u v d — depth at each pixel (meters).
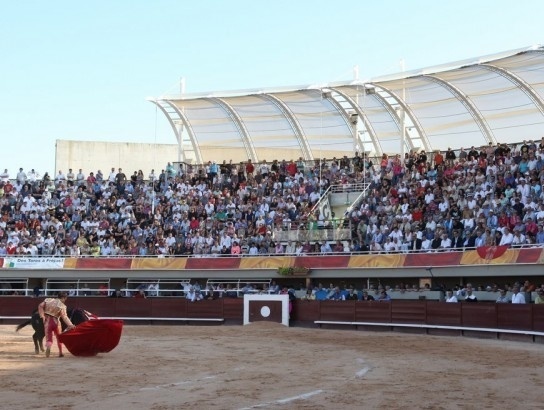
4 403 12.66
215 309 36.91
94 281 39.91
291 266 36.19
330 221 37.84
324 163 43.53
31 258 39.78
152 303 37.75
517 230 29.25
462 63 36.19
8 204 43.88
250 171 43.94
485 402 12.69
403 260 32.88
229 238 39.25
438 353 21.91
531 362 19.23
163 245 40.22
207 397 13.23
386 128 45.41
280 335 29.48
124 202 43.84
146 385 14.84
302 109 45.69
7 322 38.22
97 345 20.59
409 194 36.94
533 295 27.72
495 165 35.22
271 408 12.05
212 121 47.91
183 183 44.50
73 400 12.96
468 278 32.78
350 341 26.56
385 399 12.97
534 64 35.91
